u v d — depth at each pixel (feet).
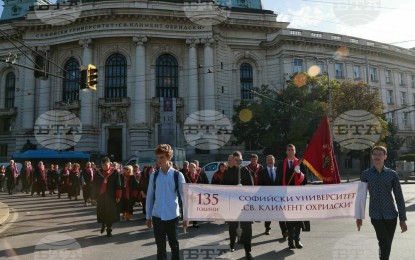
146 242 31.17
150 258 25.48
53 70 153.38
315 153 28.27
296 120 115.75
